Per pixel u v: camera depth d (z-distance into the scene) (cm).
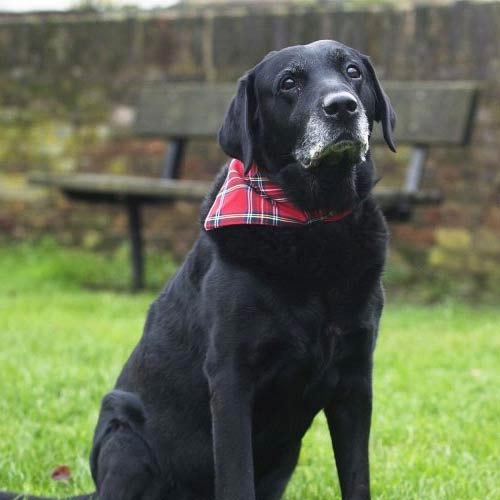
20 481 506
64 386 679
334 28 1104
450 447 552
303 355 396
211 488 436
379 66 1095
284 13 1122
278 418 415
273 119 421
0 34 1243
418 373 711
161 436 434
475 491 481
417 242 1097
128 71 1203
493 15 1059
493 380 689
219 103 1095
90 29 1214
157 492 437
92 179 1025
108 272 1162
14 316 925
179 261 1179
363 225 408
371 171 423
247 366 396
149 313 455
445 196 1086
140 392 443
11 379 692
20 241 1247
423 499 470
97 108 1218
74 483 502
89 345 790
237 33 1146
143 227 1199
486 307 1020
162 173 1137
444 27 1073
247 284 394
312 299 394
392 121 447
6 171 1249
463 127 971
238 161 429
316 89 411
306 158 405
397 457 536
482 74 1064
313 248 395
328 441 577
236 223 400
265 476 443
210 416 424
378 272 407
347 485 417
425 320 927
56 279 1142
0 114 1248
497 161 1066
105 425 443
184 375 425
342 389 415
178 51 1179
